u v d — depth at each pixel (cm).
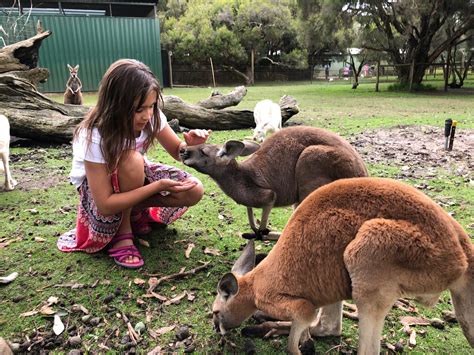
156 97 267
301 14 2109
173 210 340
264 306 207
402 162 575
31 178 514
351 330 238
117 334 232
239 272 232
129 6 2252
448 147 636
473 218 374
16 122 679
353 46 2136
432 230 177
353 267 178
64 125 705
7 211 401
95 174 272
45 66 1881
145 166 317
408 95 1734
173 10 3156
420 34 1919
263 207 323
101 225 292
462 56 2683
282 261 202
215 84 2870
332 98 1606
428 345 224
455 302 198
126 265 294
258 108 772
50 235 347
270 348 223
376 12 1911
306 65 3138
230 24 2852
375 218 183
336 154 296
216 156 322
